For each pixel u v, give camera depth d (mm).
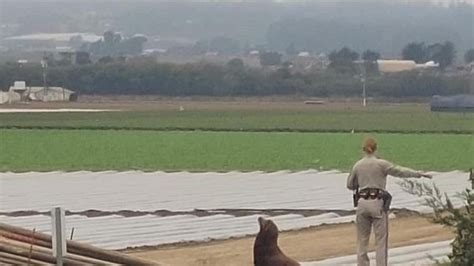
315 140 69750
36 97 157750
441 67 179750
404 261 19828
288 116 113250
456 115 117188
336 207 30500
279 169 46312
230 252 21844
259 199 32969
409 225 26109
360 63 174875
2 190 36219
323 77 170875
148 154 56906
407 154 55938
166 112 121125
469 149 60125
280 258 10727
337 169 45938
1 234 10320
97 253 10453
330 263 19875
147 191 35875
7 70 169500
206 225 26547
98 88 169250
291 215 28594
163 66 170375
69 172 45062
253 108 133875
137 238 24172
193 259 20828
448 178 40156
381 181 16828
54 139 71312
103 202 32219
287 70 171875
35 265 10180
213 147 62875
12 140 70250
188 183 39156
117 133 78875
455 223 11031
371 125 93562
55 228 10102
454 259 11055
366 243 17000
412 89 163250
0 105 140000
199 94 168375
